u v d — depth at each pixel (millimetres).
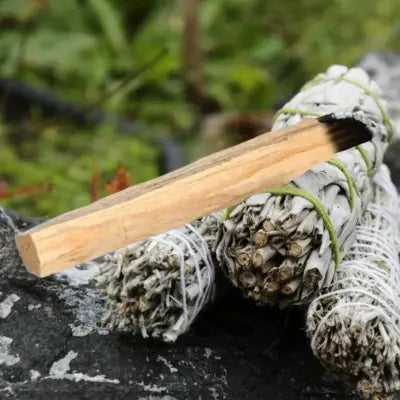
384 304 480
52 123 840
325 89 533
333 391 500
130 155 776
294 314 515
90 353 495
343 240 489
